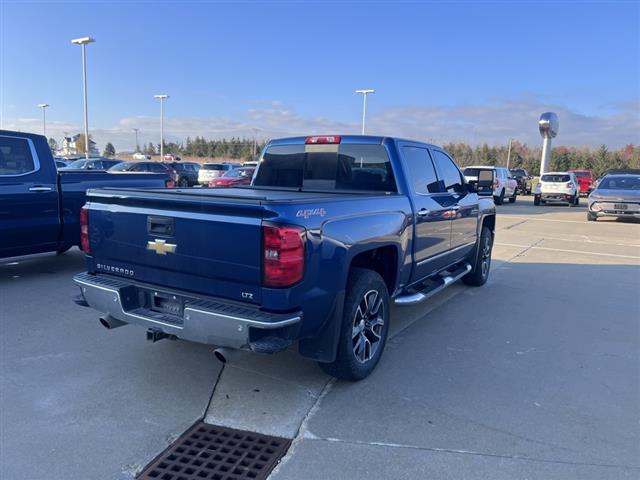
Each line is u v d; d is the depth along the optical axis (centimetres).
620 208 1625
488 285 746
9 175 659
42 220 692
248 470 288
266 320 305
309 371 420
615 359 457
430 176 541
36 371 409
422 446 312
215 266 329
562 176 2441
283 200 318
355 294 379
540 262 939
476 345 488
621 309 621
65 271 760
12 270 764
